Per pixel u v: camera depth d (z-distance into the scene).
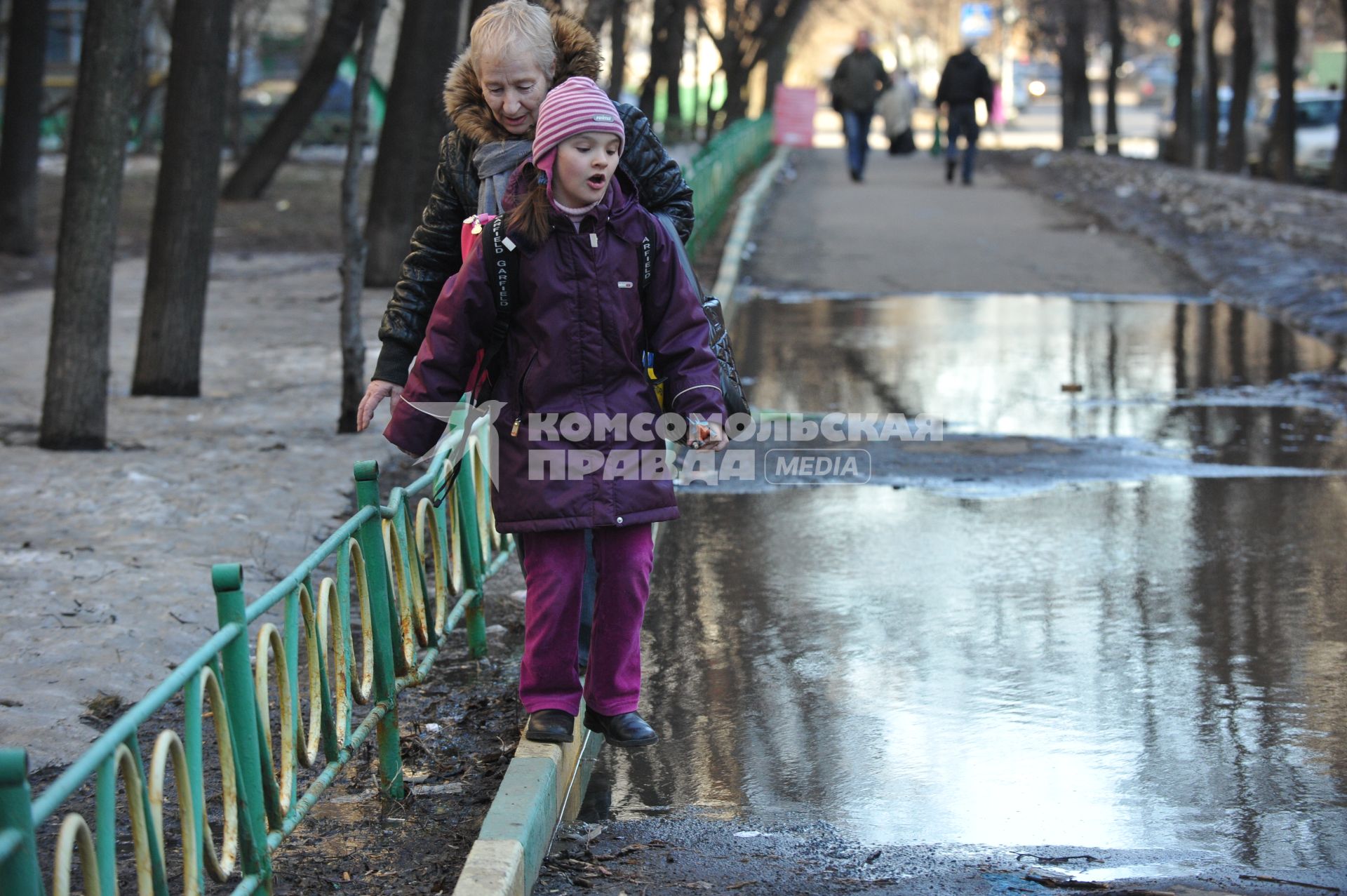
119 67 13.27
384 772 6.29
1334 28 64.81
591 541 6.73
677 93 50.88
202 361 19.00
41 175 45.97
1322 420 14.44
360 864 5.77
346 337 14.18
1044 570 9.88
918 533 10.80
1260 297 21.41
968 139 36.62
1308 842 6.08
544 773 6.03
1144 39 80.25
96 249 13.42
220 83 16.52
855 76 37.03
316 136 59.16
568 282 5.69
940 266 24.84
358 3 38.47
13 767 3.29
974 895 5.53
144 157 52.88
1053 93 106.62
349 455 13.36
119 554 9.90
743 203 30.28
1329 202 30.30
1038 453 13.16
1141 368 16.97
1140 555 10.18
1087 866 5.84
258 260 30.58
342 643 5.84
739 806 6.51
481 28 5.97
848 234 28.08
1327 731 7.22
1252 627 8.71
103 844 3.84
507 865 5.21
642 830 6.27
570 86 5.60
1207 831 6.20
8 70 30.83
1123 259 25.41
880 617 9.02
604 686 6.33
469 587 7.95
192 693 4.39
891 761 6.95
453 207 6.18
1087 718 7.42
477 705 7.45
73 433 13.49
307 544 10.52
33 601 8.79
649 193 6.09
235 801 4.69
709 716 7.54
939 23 91.38
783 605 9.27
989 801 6.52
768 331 19.45
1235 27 44.22
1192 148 48.72
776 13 51.25
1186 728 7.28
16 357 19.98
